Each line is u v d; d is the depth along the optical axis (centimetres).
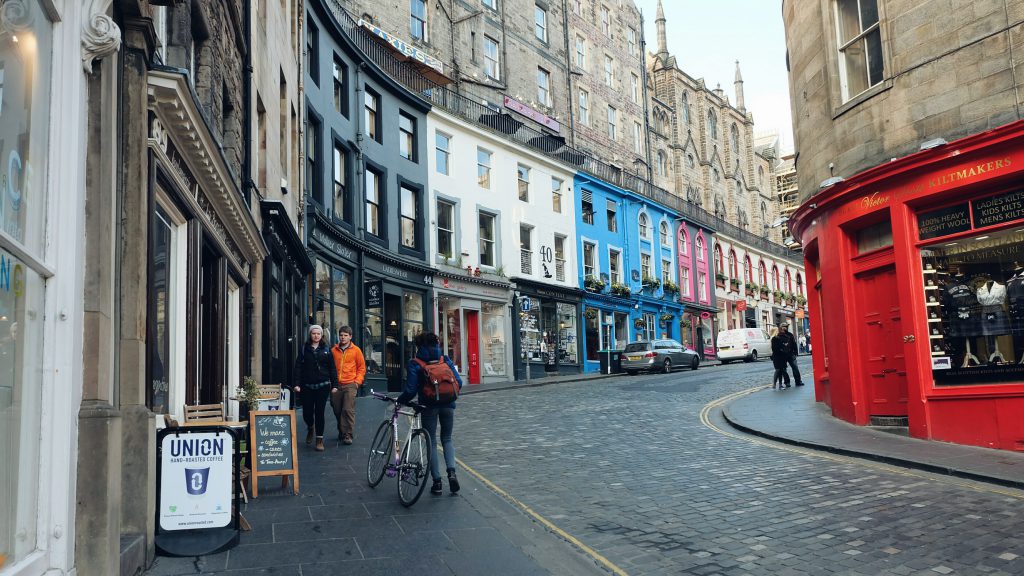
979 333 1018
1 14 354
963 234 1033
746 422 1288
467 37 3036
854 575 507
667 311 4044
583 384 2447
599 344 3450
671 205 4294
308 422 1074
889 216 1167
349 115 2219
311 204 1881
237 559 539
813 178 1384
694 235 4466
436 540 595
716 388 2055
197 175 816
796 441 1076
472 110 2933
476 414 1535
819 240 1373
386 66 2514
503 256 2916
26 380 389
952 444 1019
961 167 1007
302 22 1889
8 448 367
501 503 730
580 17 3912
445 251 2675
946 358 1053
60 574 407
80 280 441
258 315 1355
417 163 2561
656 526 644
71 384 423
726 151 5341
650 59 4959
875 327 1226
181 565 525
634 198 3828
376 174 2373
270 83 1483
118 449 461
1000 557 536
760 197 5838
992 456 914
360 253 2183
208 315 1003
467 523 649
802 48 1433
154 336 618
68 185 429
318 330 1052
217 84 980
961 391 1023
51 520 409
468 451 1059
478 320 2742
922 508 684
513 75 3300
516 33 3356
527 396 1959
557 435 1207
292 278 1675
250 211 1207
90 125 461
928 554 547
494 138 2920
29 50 389
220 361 1005
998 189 994
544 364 3048
